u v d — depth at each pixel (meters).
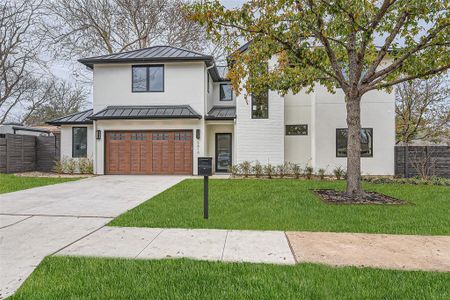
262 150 14.39
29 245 4.44
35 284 3.16
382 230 5.24
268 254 4.09
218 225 5.52
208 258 3.94
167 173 14.39
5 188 9.93
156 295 2.94
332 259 3.91
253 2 7.45
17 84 23.41
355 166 8.41
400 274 3.41
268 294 2.95
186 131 14.38
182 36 23.12
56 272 3.46
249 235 4.95
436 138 18.44
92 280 3.26
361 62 8.27
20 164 15.78
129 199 8.17
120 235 4.94
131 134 14.50
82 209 6.91
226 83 17.45
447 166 13.07
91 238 4.79
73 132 15.65
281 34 7.72
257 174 13.69
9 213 6.48
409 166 13.42
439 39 7.53
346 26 7.32
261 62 8.88
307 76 9.71
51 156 16.77
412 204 7.32
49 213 6.49
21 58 20.48
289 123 14.91
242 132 14.44
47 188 10.07
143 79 14.89
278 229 5.32
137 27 22.59
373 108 13.64
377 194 8.75
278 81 9.73
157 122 14.35
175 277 3.33
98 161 14.46
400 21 7.57
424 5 6.84
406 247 4.38
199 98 14.62
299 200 7.80
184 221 5.79
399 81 8.34
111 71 14.94
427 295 2.92
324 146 13.91
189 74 14.69
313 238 4.80
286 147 14.93
